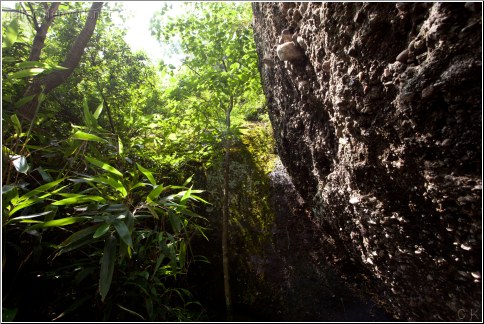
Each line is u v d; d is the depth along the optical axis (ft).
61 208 4.70
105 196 4.38
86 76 7.10
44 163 5.17
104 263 3.41
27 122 4.95
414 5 2.33
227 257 6.53
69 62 6.28
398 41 2.60
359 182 3.79
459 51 2.00
